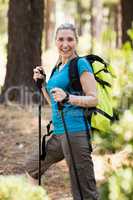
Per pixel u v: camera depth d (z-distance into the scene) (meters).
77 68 4.06
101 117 4.02
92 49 20.66
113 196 2.34
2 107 10.88
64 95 3.91
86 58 4.22
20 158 7.35
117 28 29.17
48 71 15.09
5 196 2.48
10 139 8.40
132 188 2.33
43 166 4.54
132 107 2.66
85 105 3.98
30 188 2.56
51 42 35.31
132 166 2.56
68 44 4.12
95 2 33.84
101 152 2.71
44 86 4.47
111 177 2.40
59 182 6.19
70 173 4.20
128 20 14.38
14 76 11.62
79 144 4.08
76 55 4.21
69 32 4.14
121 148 2.64
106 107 4.07
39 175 4.50
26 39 11.69
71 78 4.08
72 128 4.07
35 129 8.99
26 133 8.78
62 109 3.96
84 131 4.08
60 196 5.66
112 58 6.99
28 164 4.56
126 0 14.44
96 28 33.47
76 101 3.95
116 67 6.27
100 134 2.71
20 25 11.66
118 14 30.80
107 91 4.14
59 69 4.27
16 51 11.69
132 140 2.60
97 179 5.66
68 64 4.12
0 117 9.73
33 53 11.74
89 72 4.06
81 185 4.16
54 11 40.25
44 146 4.46
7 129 8.97
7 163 7.10
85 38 28.09
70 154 4.12
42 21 11.90
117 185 2.35
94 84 4.05
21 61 11.64
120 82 5.41
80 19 39.12
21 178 2.61
